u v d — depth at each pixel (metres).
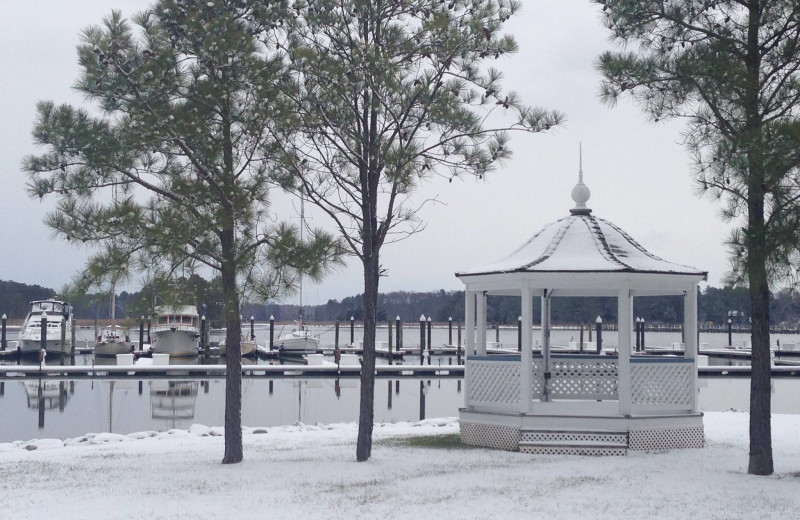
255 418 28.67
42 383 39.38
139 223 13.38
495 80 14.23
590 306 108.75
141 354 60.41
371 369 15.29
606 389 18.91
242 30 14.09
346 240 14.48
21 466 15.57
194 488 12.67
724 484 12.52
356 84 13.84
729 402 33.28
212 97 14.03
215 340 84.00
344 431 21.33
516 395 16.59
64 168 13.94
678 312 121.12
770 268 11.41
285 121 14.05
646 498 11.52
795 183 11.50
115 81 13.73
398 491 12.16
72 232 13.37
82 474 14.32
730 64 12.70
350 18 14.34
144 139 13.98
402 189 14.48
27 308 122.56
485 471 13.82
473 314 18.02
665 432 16.25
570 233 17.56
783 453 15.86
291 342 67.19
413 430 20.98
